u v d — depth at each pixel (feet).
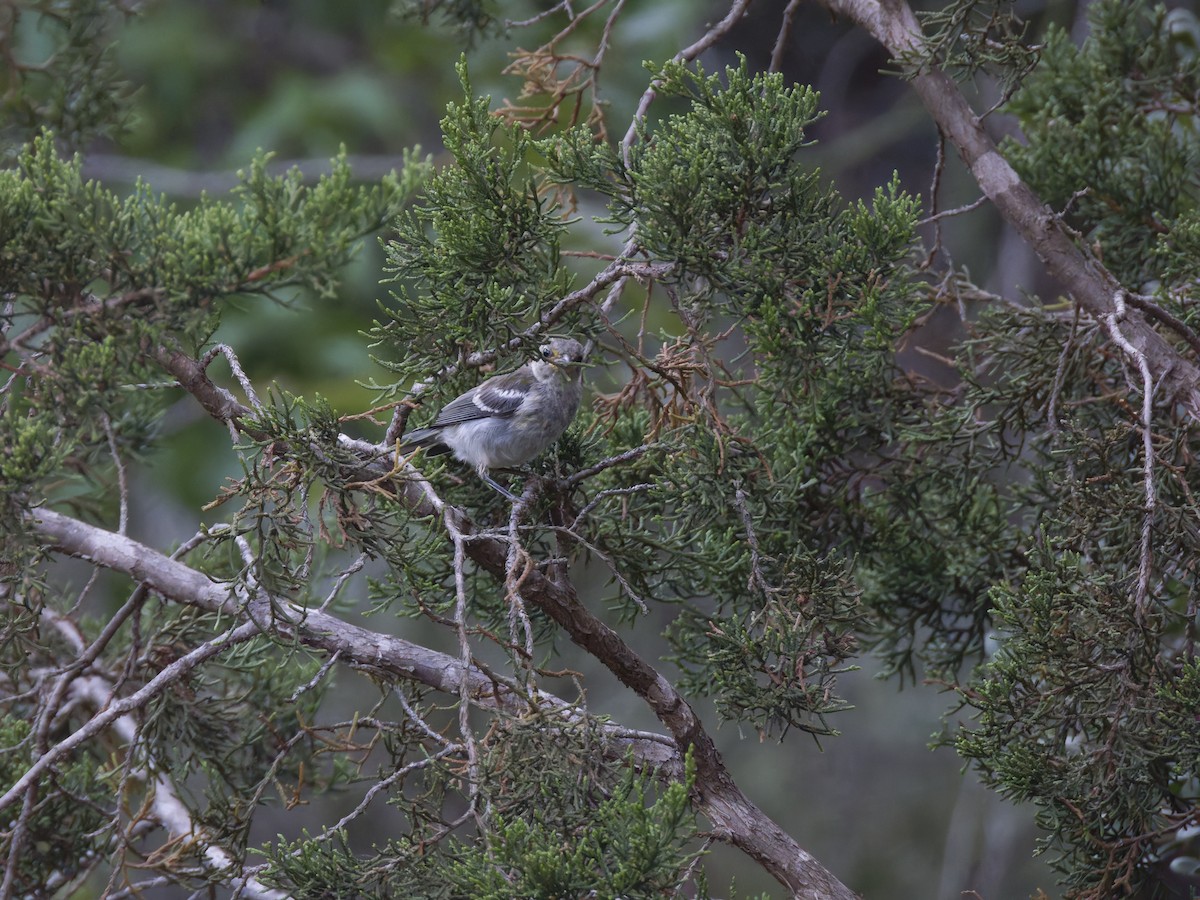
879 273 28.17
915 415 34.91
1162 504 25.45
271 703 34.81
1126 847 25.76
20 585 27.68
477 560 28.60
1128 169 38.17
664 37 64.59
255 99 78.64
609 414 32.60
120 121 38.50
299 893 23.99
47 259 29.63
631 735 27.43
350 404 61.36
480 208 27.32
